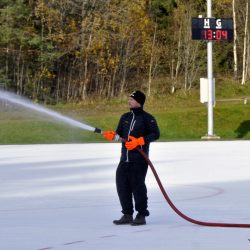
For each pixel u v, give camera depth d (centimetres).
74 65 7112
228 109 5203
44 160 2642
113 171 2158
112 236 1046
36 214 1281
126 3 6862
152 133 1157
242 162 2494
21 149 3406
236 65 7700
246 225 1125
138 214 1158
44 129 4600
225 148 3347
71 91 7094
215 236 1038
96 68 7156
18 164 2462
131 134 1157
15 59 6694
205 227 1126
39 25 6894
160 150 3212
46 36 6812
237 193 1584
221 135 4791
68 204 1421
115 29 6975
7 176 2027
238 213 1275
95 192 1625
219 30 4272
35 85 6825
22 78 6750
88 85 7206
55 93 7019
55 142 4328
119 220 1162
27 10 6562
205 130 4838
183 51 7288
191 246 958
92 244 979
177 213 1164
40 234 1065
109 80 7125
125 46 7075
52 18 6612
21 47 6600
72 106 6475
